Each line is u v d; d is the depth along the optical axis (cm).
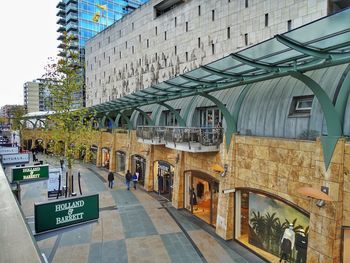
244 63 960
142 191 2266
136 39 3650
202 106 1817
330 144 880
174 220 1596
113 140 3144
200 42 2586
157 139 1983
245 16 2155
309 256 925
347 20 650
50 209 624
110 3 9369
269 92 1288
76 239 1318
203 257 1155
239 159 1316
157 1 3219
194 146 1421
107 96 4462
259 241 1213
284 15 1886
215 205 1499
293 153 1027
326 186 888
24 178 1045
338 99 925
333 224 852
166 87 1636
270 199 1159
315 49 798
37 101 12075
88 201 692
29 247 153
